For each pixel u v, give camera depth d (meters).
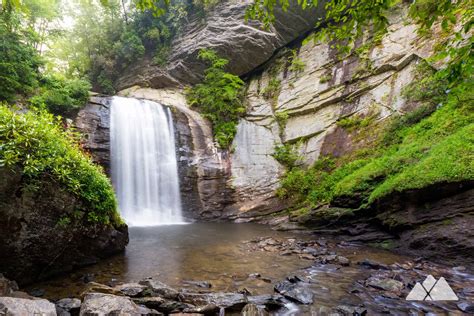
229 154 17.61
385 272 5.79
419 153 9.11
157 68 23.31
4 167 4.59
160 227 12.66
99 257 6.71
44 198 5.15
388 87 14.64
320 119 16.89
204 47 21.78
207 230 11.75
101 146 14.63
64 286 4.91
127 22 25.11
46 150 5.34
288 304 4.25
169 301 4.04
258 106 20.45
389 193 8.16
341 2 3.37
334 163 14.23
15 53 13.27
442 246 6.60
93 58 24.34
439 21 14.06
